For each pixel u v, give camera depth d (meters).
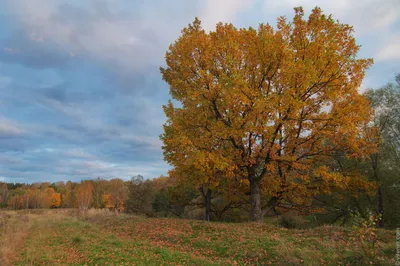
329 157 15.09
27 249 11.24
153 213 33.81
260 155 13.50
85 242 12.58
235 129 12.46
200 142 13.23
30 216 27.45
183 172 15.42
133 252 10.25
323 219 20.27
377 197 17.47
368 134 14.79
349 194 17.16
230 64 12.27
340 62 12.62
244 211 27.45
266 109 11.81
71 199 70.94
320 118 13.08
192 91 13.48
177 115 14.52
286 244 9.48
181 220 16.33
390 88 17.61
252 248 9.52
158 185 40.94
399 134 17.06
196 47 14.45
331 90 12.57
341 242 9.22
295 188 14.63
